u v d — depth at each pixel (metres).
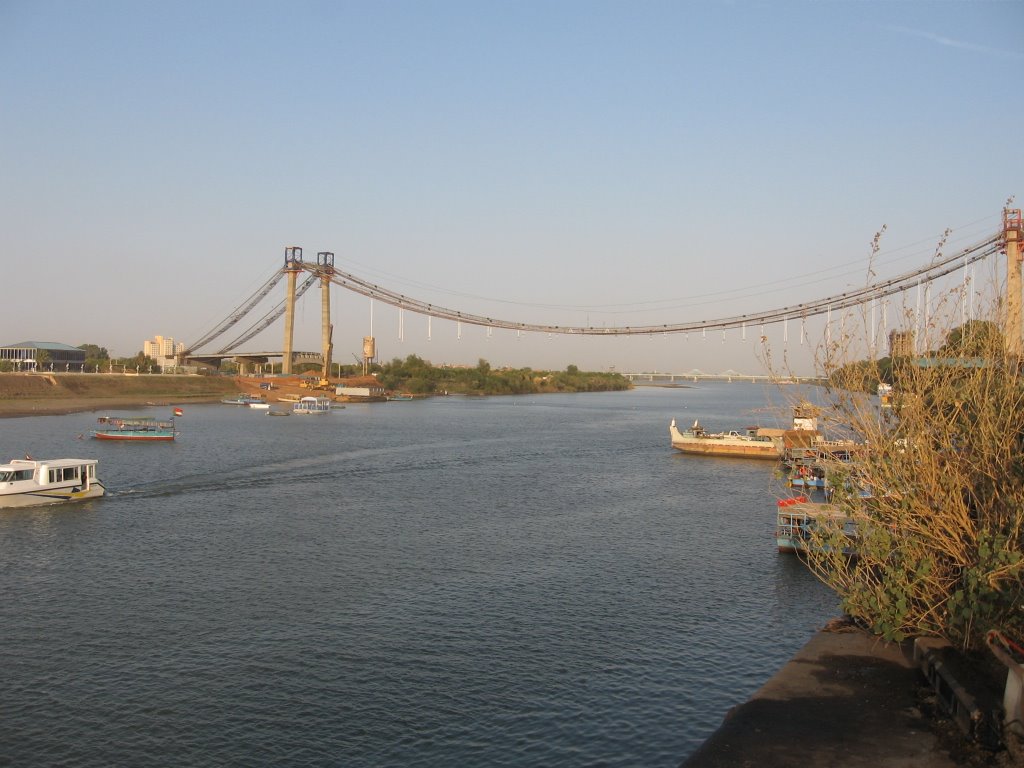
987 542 13.80
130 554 32.75
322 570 30.44
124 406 124.25
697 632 24.16
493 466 62.12
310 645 22.75
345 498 46.56
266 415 118.38
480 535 36.69
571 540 35.88
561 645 22.97
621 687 20.23
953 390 14.70
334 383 170.12
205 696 19.52
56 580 29.00
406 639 23.28
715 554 33.47
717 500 47.16
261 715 18.59
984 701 12.61
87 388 134.75
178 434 85.50
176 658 21.78
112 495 46.41
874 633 16.06
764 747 12.53
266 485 50.97
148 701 19.23
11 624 24.33
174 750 17.08
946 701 13.58
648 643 23.19
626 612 25.89
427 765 16.58
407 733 17.86
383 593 27.59
